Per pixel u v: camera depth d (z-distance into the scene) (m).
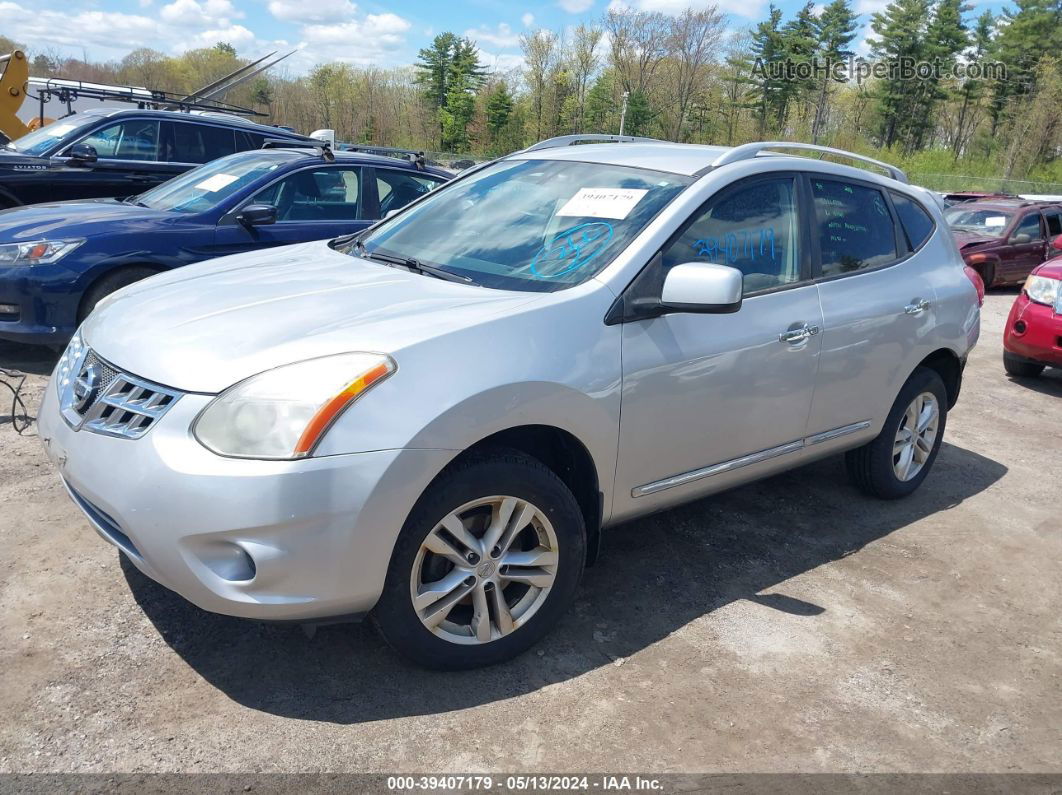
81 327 3.22
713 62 68.62
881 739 2.73
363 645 3.01
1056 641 3.41
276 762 2.44
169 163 8.91
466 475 2.68
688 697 2.87
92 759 2.40
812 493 4.76
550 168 3.92
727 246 3.47
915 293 4.30
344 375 2.48
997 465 5.54
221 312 2.89
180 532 2.40
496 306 2.90
